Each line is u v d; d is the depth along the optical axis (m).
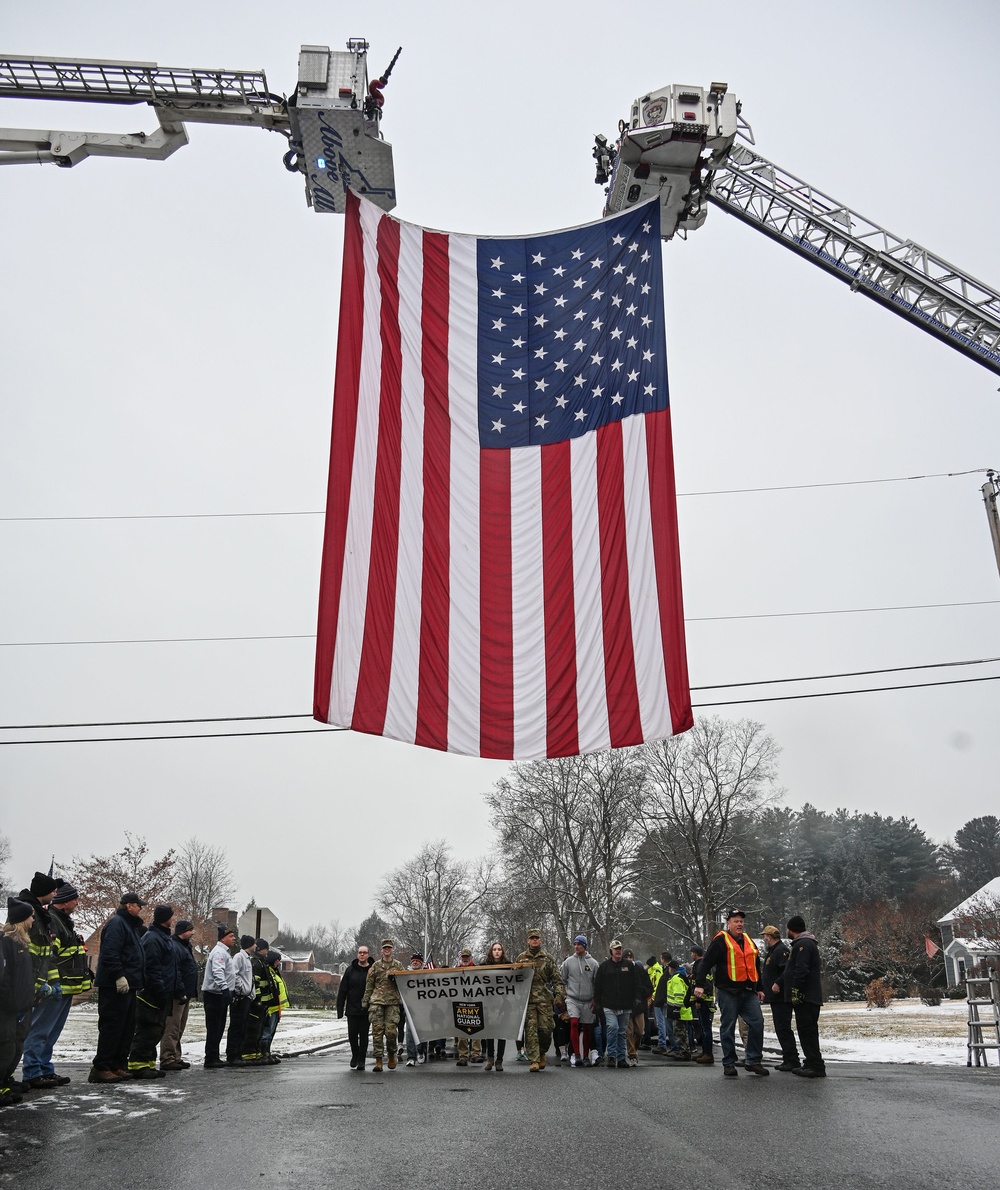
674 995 16.48
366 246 13.27
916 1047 19.34
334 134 14.07
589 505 12.21
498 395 12.67
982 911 57.88
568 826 48.44
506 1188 4.90
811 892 80.94
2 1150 5.80
